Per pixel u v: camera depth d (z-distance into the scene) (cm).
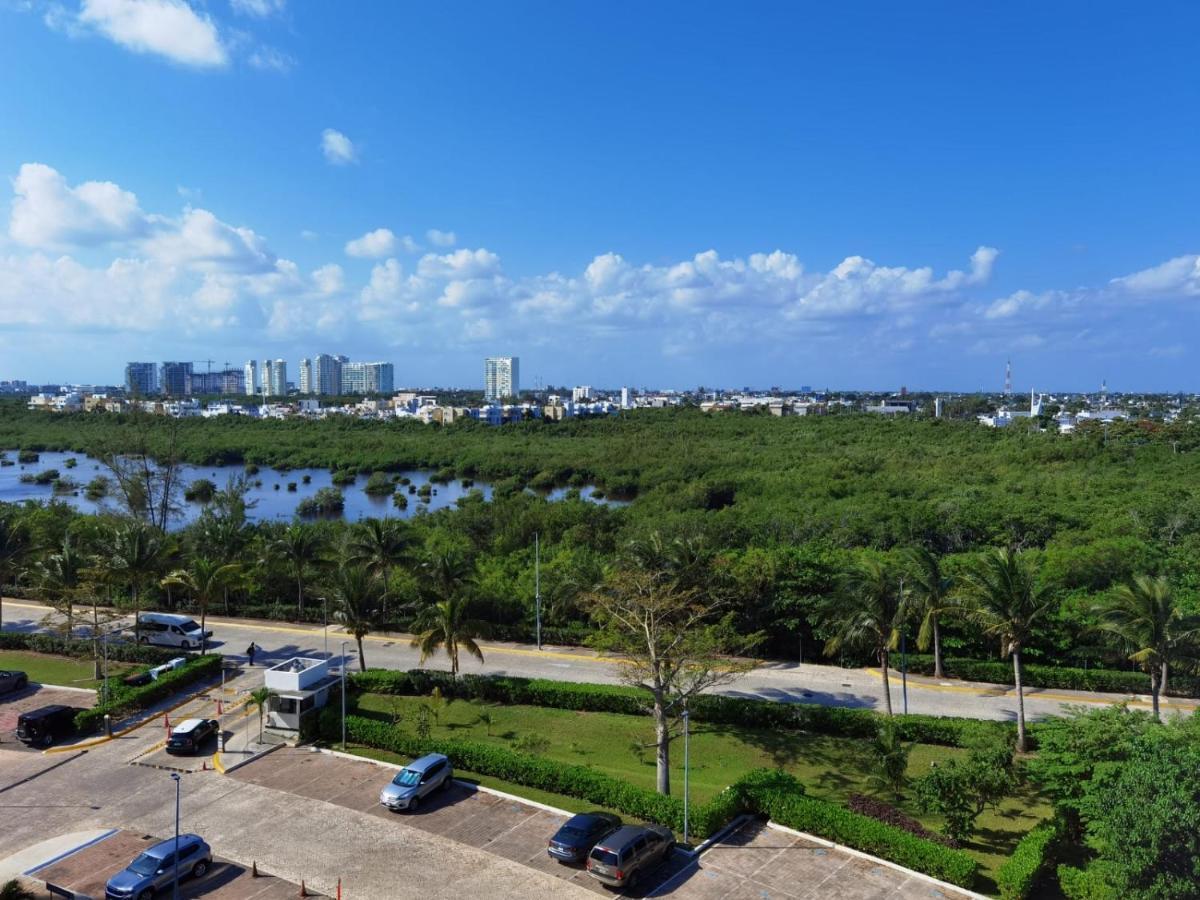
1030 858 2406
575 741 3688
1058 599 4525
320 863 2564
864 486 9525
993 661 4534
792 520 7212
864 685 4381
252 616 5747
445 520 8000
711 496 9888
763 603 4875
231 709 4000
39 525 6306
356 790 3102
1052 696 4212
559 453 15900
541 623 5241
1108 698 4172
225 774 3253
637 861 2430
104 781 3177
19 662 4712
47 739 3531
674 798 2864
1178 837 1950
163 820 2853
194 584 4809
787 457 12606
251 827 2803
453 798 3036
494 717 3950
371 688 4253
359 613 4316
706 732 3794
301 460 16662
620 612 3691
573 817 2680
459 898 2369
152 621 4953
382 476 14025
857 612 3725
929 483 9444
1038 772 2731
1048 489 8781
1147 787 2056
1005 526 6994
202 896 2364
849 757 3544
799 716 3794
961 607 4184
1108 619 3569
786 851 2645
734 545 6644
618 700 3981
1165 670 3862
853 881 2462
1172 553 5844
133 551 4647
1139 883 2000
